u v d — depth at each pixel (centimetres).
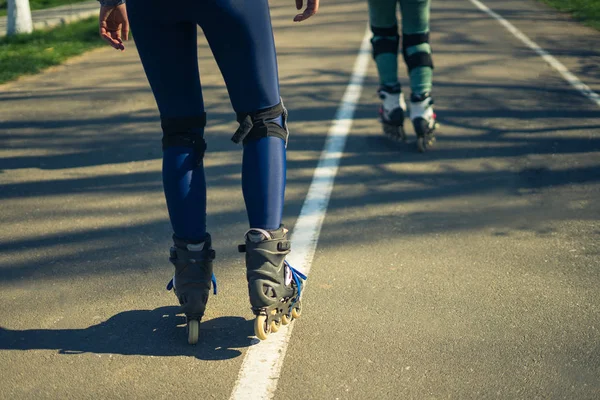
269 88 239
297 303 268
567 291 297
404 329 266
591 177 444
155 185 443
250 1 225
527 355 248
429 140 503
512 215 384
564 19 1156
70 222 383
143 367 243
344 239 354
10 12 1034
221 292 299
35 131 567
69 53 900
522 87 690
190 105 245
